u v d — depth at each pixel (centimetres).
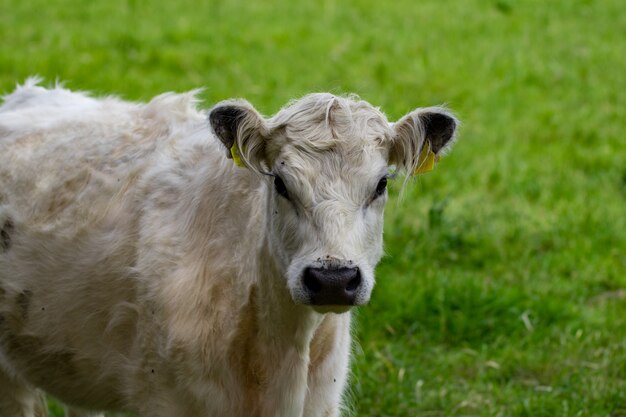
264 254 721
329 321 766
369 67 2173
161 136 827
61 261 813
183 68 2086
